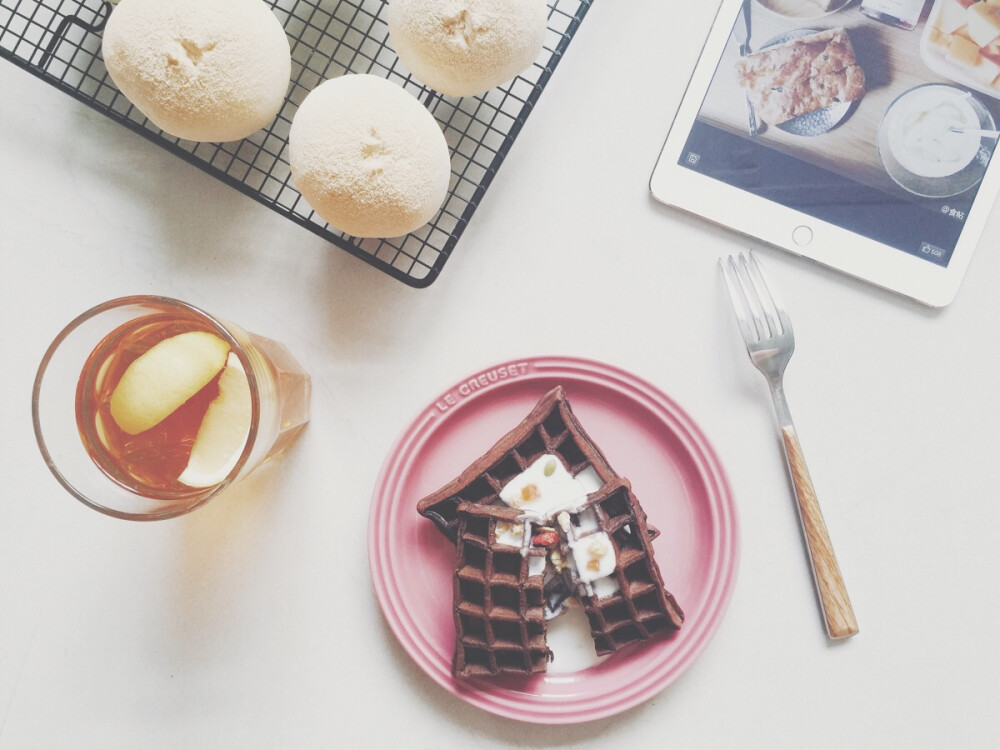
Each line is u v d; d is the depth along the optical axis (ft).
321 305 1.42
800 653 1.41
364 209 1.18
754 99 1.41
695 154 1.41
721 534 1.34
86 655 1.42
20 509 1.41
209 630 1.42
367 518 1.39
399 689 1.41
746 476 1.41
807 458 1.43
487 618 1.24
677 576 1.37
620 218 1.43
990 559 1.42
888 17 1.39
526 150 1.43
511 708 1.32
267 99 1.22
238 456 1.16
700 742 1.40
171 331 1.19
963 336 1.42
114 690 1.42
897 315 1.42
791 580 1.41
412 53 1.21
